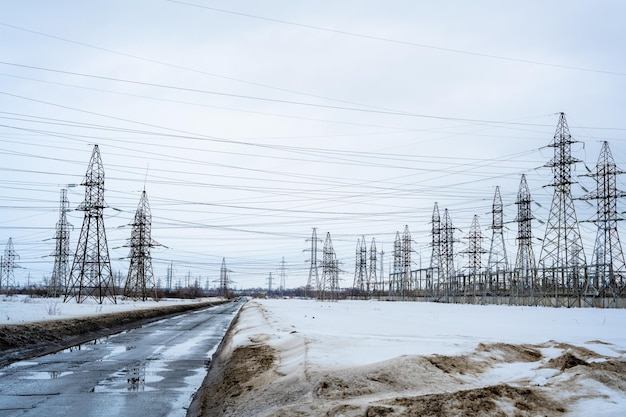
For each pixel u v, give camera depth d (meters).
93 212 63.59
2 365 17.80
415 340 17.78
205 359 19.98
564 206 58.28
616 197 56.97
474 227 82.81
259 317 36.78
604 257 56.72
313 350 14.60
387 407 8.01
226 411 10.77
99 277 62.31
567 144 58.22
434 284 94.81
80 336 28.95
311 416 8.20
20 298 77.81
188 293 171.12
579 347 16.19
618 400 8.73
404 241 114.44
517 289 66.69
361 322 31.23
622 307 52.31
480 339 19.09
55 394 12.72
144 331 34.16
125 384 14.27
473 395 8.49
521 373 12.41
